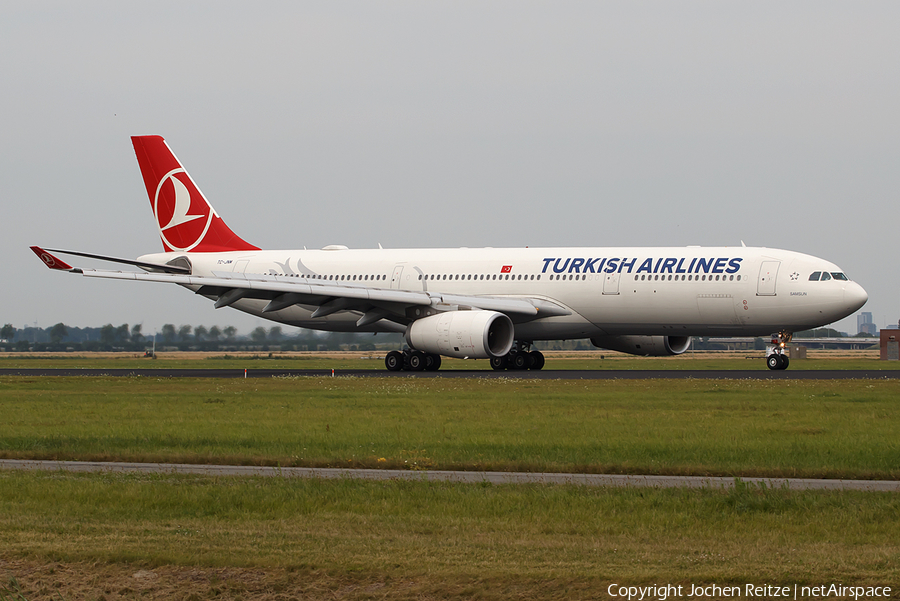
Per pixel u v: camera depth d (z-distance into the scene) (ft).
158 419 318.45
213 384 485.56
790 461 221.87
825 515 169.78
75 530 166.30
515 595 136.46
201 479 208.03
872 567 142.00
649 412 321.32
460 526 166.91
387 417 314.96
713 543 155.63
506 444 252.01
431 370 593.42
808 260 529.86
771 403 349.00
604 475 213.46
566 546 153.79
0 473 216.74
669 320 552.82
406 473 217.97
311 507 180.34
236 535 161.99
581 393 397.19
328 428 285.02
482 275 601.62
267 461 232.73
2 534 163.53
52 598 142.61
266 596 141.18
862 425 284.41
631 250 575.38
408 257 633.61
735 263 537.24
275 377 539.70
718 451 236.84
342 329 650.02
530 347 633.61
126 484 200.44
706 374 537.24
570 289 571.69
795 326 529.45
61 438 270.05
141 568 149.07
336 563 146.41
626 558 147.23
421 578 141.49
